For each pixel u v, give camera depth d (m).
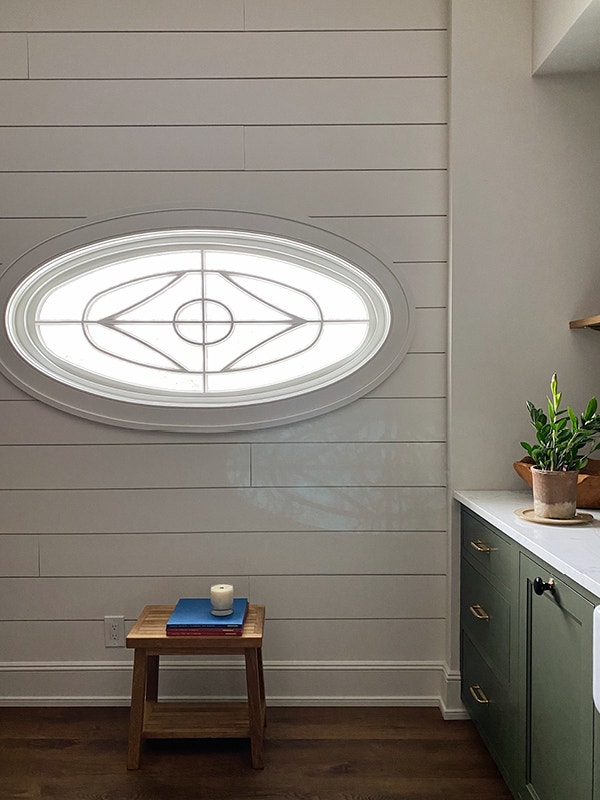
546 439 2.26
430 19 2.75
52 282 2.84
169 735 2.51
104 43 2.73
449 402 2.76
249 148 2.75
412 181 2.77
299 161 2.76
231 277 2.88
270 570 2.85
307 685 2.87
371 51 2.75
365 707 2.86
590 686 1.58
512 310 2.72
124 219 2.74
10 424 2.81
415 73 2.75
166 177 2.75
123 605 2.85
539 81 2.69
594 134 2.69
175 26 2.73
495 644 2.30
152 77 2.74
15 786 2.35
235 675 2.87
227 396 2.88
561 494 2.17
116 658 2.86
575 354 2.72
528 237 2.71
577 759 1.66
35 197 2.74
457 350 2.73
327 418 2.83
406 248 2.78
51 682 2.86
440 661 2.86
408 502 2.84
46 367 2.85
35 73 2.73
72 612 2.85
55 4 2.72
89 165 2.74
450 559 2.78
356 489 2.84
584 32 2.33
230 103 2.75
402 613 2.86
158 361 2.90
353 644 2.87
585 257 2.71
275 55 2.74
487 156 2.69
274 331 2.90
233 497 2.84
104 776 2.40
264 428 2.82
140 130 2.75
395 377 2.81
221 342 2.88
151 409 2.80
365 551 2.85
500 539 2.25
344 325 2.92
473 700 2.58
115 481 2.83
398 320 2.79
